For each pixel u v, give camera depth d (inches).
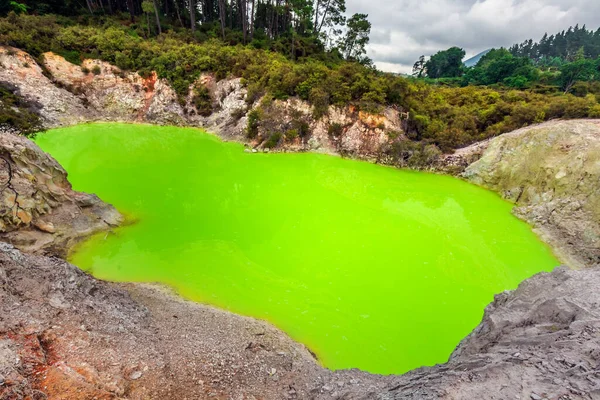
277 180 1055.0
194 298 526.6
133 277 563.8
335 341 466.0
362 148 1298.0
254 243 693.9
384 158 1247.5
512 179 984.3
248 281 576.1
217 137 1445.6
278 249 678.5
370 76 1396.4
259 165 1176.2
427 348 463.8
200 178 1024.9
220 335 429.7
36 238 589.3
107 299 438.9
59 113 1419.8
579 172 804.6
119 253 627.8
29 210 592.7
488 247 725.3
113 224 708.0
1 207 553.9
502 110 1298.0
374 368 428.8
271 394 336.5
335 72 1424.7
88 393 271.4
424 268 641.6
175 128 1536.7
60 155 1115.3
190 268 598.5
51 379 272.1
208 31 1941.4
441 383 261.1
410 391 279.9
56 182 677.9
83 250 621.6
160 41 1731.1
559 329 305.3
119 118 1556.3
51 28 1557.6
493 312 387.9
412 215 864.3
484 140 1235.9
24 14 1635.1
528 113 1205.7
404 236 756.0
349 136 1326.3
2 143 595.5
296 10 1823.3
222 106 1560.0
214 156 1231.5
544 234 774.5
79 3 1891.0
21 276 381.1
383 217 845.2
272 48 1834.4
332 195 967.0
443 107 1363.2
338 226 787.4
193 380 331.3
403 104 1355.8
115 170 1032.8
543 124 1141.1
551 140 930.1
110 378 295.9
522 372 254.7
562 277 382.6
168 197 879.1
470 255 690.8
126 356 331.9
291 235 735.1
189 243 677.3
